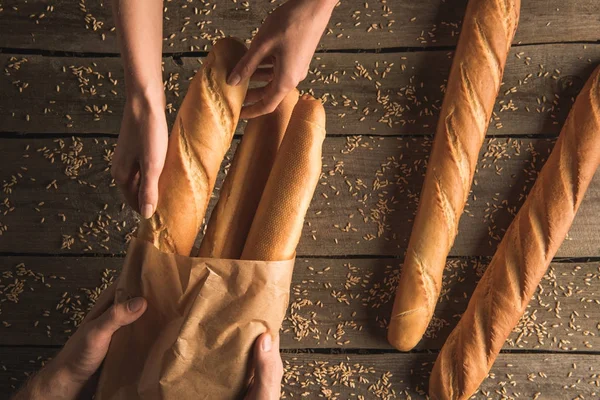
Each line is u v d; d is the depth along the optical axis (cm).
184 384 61
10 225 87
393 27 88
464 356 84
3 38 87
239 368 61
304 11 59
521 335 88
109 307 66
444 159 84
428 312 84
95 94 87
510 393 88
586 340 88
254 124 68
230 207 66
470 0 85
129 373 62
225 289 60
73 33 87
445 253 85
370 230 88
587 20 87
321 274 88
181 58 87
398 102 88
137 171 63
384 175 88
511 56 88
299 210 63
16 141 87
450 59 88
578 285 88
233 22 88
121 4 62
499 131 88
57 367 65
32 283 87
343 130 88
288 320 88
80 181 87
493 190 88
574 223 88
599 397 88
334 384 88
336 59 88
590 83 85
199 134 63
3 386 87
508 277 84
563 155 84
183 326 60
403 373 88
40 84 87
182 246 63
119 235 87
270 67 68
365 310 88
